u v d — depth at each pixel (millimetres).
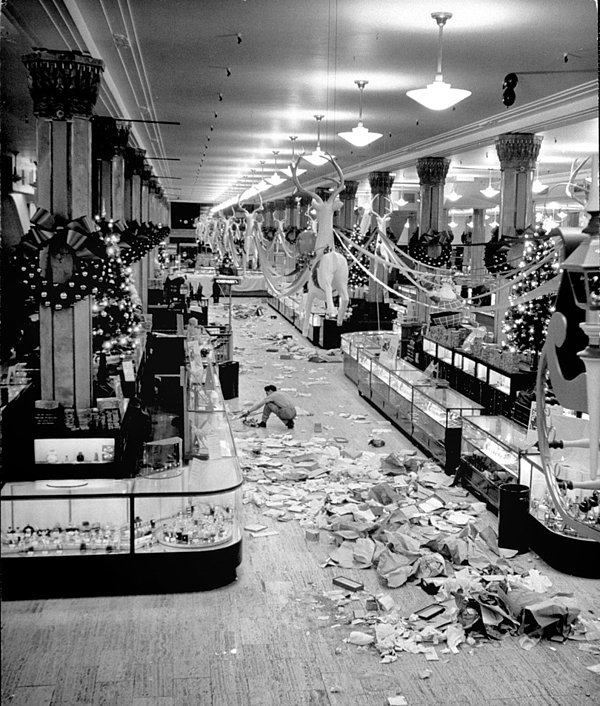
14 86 11477
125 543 7918
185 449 9289
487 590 7688
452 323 20609
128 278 13719
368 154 23797
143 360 15617
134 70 12594
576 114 13812
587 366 2650
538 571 8531
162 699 6062
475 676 6504
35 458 8594
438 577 8211
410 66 11898
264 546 9133
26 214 17938
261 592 7980
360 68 12172
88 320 9555
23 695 6062
